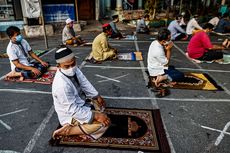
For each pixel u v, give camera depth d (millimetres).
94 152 2520
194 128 2969
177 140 2730
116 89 4152
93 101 2979
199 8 15102
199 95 3883
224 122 3100
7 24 10172
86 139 2719
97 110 2885
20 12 10320
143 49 7262
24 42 4645
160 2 13422
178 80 4297
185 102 3646
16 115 3289
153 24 12172
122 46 7723
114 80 4598
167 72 4254
